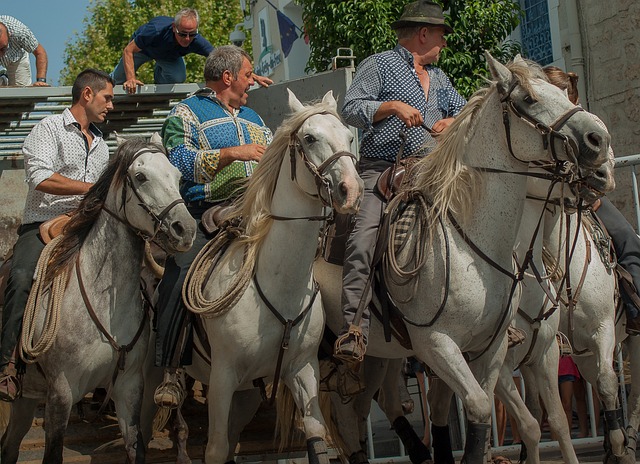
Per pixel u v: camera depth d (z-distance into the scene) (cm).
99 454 678
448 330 557
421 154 644
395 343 616
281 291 571
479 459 536
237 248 593
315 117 545
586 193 560
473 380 547
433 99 666
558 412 631
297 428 678
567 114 520
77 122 659
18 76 988
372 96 650
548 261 648
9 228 1073
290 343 575
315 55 1363
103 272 587
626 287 692
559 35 1358
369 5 1269
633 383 736
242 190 659
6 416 667
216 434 573
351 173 522
